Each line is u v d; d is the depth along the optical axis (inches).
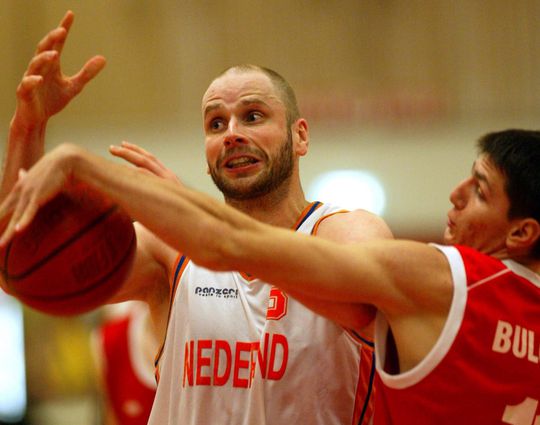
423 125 1374.3
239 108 400.8
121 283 335.6
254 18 1413.6
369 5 1417.3
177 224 290.2
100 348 825.5
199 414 383.2
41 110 360.8
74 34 1396.4
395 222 1288.1
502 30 1417.3
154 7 1408.7
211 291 398.0
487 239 358.3
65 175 289.0
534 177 346.3
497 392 321.1
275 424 370.9
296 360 374.9
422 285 320.2
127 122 1385.3
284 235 302.0
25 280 317.1
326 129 1355.8
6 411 1266.0
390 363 335.0
